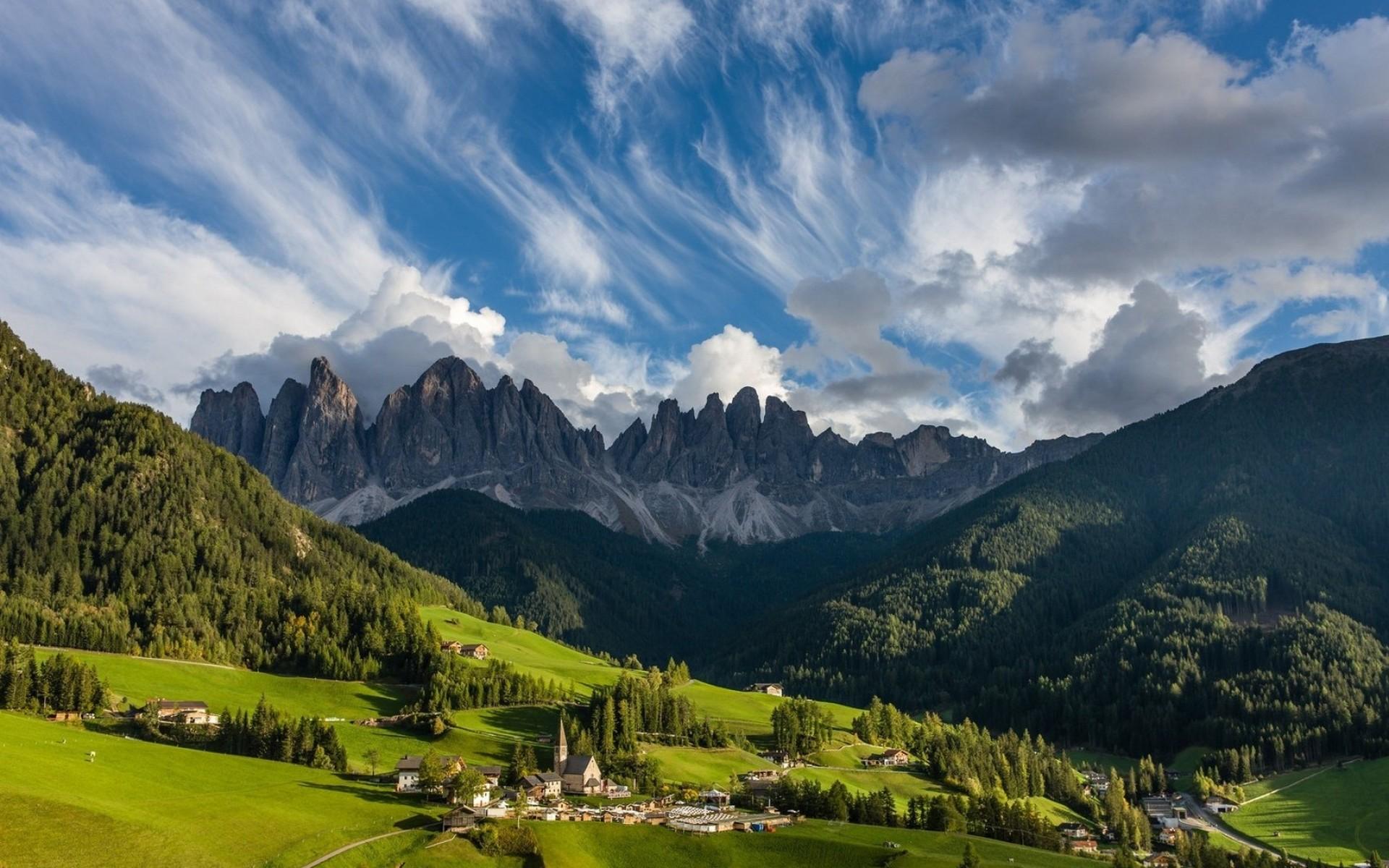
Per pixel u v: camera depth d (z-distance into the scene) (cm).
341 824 16975
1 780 15288
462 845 16800
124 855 14175
